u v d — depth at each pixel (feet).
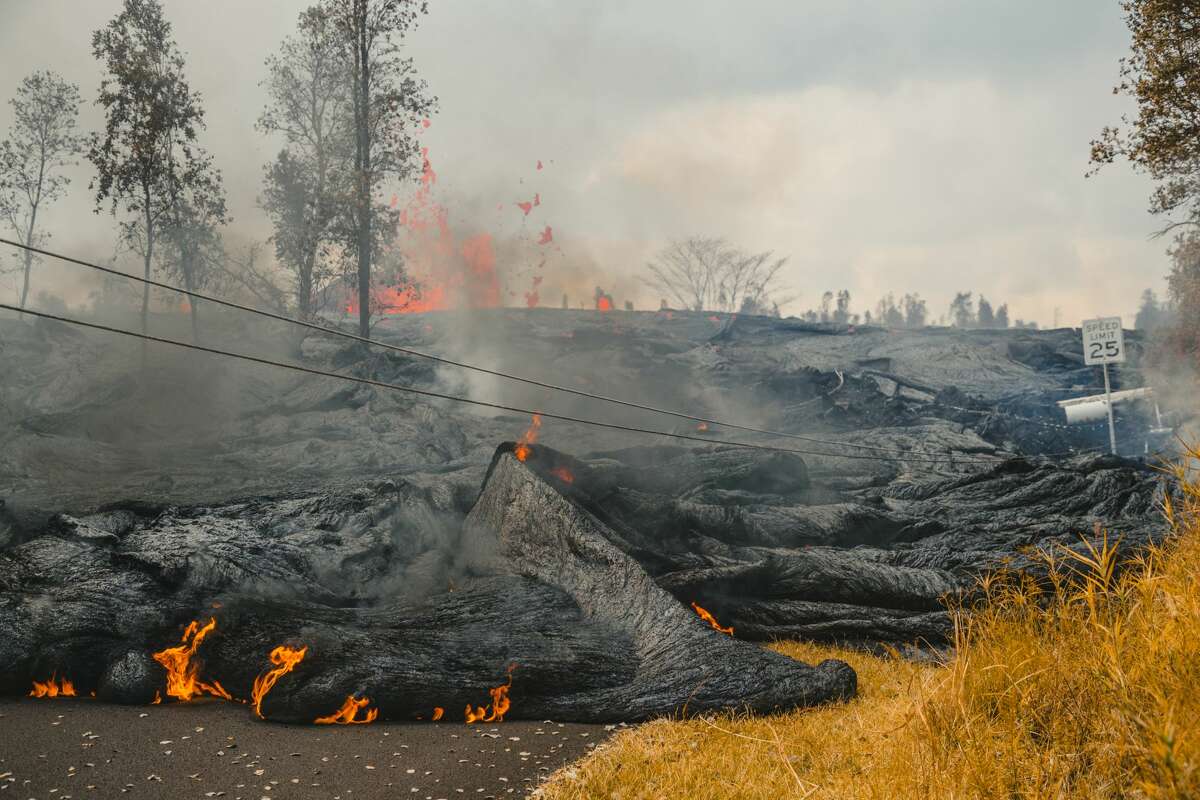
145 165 96.84
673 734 20.17
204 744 19.85
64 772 17.81
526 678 23.27
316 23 116.06
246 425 81.30
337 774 18.08
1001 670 16.62
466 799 16.83
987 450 79.77
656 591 27.17
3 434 65.36
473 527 35.47
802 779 16.56
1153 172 60.29
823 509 44.52
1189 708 12.19
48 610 25.31
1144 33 56.49
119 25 97.19
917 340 169.27
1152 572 17.34
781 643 30.27
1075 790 13.35
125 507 34.14
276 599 27.89
